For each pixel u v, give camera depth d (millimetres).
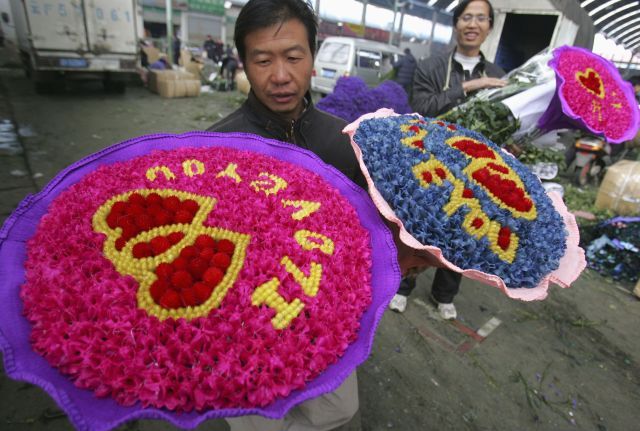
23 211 1105
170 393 781
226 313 884
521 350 2650
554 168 2439
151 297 895
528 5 6281
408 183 1148
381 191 1180
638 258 3561
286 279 978
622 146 6289
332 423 1327
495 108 2121
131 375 778
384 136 1285
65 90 8781
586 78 1998
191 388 775
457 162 1258
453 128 1503
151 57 12672
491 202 1171
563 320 2994
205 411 782
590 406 2283
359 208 1285
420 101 2654
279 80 1285
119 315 847
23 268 988
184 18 22797
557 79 1912
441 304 2857
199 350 833
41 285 906
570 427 2148
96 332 827
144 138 1426
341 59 8836
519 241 1174
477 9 2529
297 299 948
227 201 1155
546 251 1192
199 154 1335
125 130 6391
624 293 3432
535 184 1354
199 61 13133
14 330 854
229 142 1439
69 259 943
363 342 935
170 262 970
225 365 800
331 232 1140
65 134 5820
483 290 3266
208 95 10234
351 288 1037
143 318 849
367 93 2559
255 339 863
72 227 1035
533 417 2182
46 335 837
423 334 2688
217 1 23391
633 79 6133
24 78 9742
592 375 2508
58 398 722
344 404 1284
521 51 7383
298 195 1240
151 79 9719
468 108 2215
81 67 8227
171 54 13547
